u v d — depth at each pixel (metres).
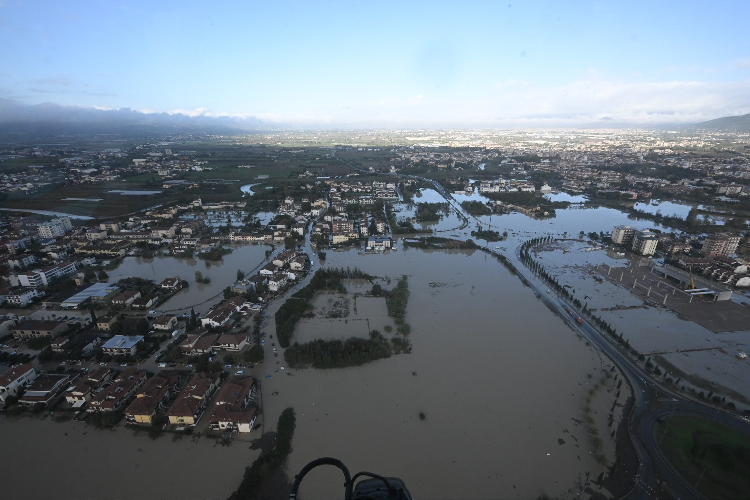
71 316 138.12
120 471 78.75
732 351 121.31
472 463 80.69
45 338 119.69
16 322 131.00
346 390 100.94
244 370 108.56
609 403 98.31
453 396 99.31
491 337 125.94
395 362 112.31
